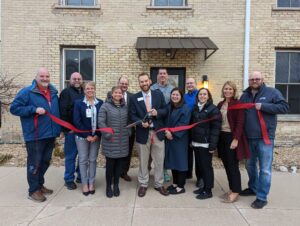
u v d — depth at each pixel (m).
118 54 9.12
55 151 7.40
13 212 4.36
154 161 5.10
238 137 4.59
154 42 8.51
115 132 4.86
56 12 9.08
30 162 4.79
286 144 9.16
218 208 4.53
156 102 5.01
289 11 9.06
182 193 5.16
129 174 6.29
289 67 9.38
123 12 9.08
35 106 4.71
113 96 4.90
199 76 9.10
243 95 4.80
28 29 9.09
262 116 4.54
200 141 4.88
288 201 4.84
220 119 4.75
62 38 9.11
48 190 5.14
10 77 9.14
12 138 9.21
